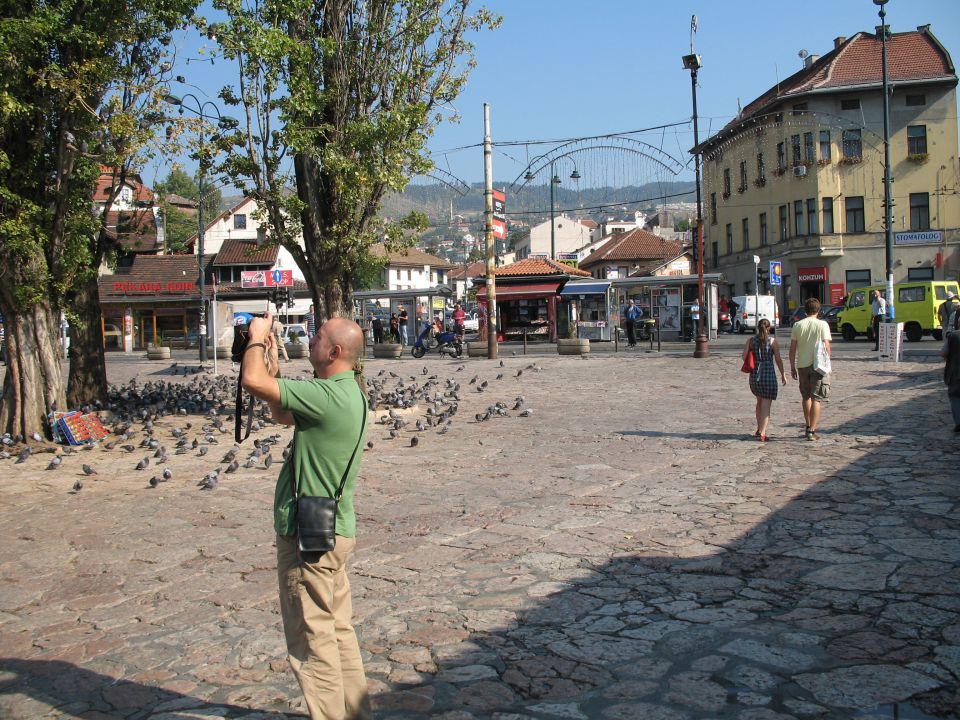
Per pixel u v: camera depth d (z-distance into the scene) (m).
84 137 13.32
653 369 22.48
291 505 3.48
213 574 6.18
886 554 5.80
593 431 12.84
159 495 9.04
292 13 13.45
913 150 48.03
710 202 61.91
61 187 13.14
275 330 3.66
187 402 17.02
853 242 48.66
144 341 57.44
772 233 52.09
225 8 13.17
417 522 7.48
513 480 9.24
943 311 26.64
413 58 14.46
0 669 4.59
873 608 4.82
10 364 12.97
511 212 33.22
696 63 23.86
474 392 18.78
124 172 14.35
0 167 11.80
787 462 9.57
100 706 4.09
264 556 6.58
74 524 7.89
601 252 81.56
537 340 41.75
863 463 9.23
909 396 15.23
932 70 47.31
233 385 21.59
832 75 48.44
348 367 3.70
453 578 5.83
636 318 34.91
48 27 11.66
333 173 13.91
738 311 46.56
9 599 5.80
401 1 14.21
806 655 4.24
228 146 13.70
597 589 5.45
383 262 14.95
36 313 13.02
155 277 57.88
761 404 11.29
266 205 14.12
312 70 13.88
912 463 9.05
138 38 13.23
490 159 26.70
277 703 4.06
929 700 3.71
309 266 14.54
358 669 3.62
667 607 5.05
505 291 42.00
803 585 5.29
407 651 4.57
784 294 51.59
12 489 9.66
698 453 10.51
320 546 3.39
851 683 3.90
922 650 4.21
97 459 11.62
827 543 6.17
